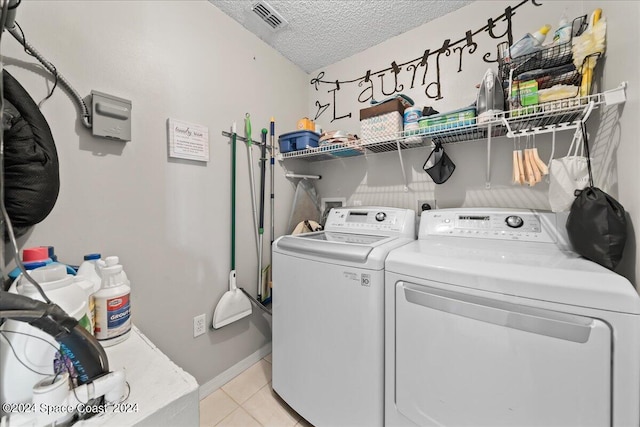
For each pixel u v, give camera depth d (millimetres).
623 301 623
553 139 1090
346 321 1070
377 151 1740
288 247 1282
